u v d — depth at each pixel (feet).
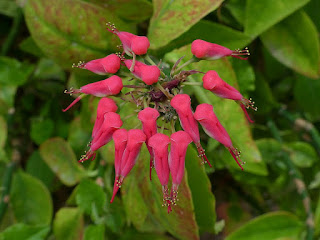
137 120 0.55
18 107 0.81
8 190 0.76
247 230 0.72
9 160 0.79
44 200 0.77
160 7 0.57
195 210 0.61
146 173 0.60
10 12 0.76
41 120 0.79
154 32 0.57
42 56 0.73
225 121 0.58
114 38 0.58
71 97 0.80
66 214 0.71
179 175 0.41
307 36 0.65
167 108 0.44
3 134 0.75
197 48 0.43
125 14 0.61
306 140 0.83
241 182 0.83
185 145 0.41
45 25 0.58
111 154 0.62
